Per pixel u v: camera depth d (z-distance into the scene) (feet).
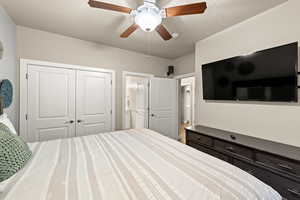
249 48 6.68
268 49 5.74
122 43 10.04
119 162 3.87
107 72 10.58
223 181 2.99
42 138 8.55
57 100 8.94
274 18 5.82
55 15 6.72
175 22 7.07
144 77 12.48
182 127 19.19
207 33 8.23
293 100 5.12
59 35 8.81
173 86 13.28
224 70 7.50
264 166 5.01
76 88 9.51
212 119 8.47
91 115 10.08
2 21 6.14
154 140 5.79
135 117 15.57
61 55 8.92
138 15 5.07
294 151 4.87
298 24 5.21
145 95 12.41
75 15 6.72
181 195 2.57
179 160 3.99
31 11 6.39
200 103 9.26
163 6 5.85
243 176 3.20
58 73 8.93
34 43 8.14
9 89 6.64
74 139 5.92
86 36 9.00
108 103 10.70
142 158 4.12
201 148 7.46
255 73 6.19
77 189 2.73
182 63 12.78
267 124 6.07
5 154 3.04
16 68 7.67
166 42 9.71
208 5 5.75
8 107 6.74
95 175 3.23
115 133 6.88
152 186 2.83
